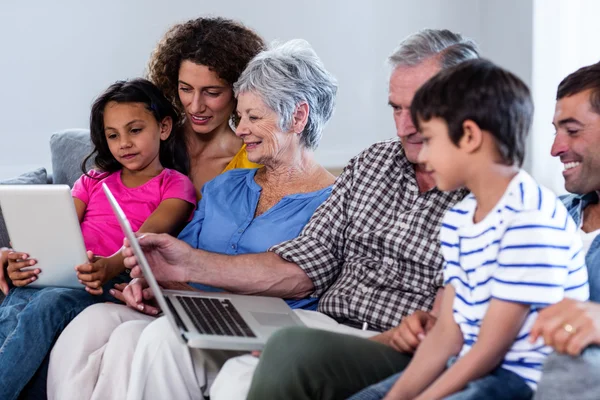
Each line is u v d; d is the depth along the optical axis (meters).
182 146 2.99
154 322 2.21
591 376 1.46
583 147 2.03
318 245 2.44
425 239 2.25
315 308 2.49
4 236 2.94
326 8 4.51
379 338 2.03
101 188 2.90
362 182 2.42
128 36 4.38
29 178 3.21
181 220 2.82
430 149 1.68
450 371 1.61
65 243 2.47
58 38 4.33
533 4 4.16
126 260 2.40
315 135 2.63
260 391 1.79
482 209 1.68
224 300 2.32
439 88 1.65
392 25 4.55
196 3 4.41
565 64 4.07
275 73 2.51
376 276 2.31
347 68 4.55
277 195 2.63
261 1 4.46
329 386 1.79
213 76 2.81
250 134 2.55
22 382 2.38
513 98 1.63
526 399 1.60
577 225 2.13
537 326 1.52
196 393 2.21
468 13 4.55
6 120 4.32
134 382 2.14
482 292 1.66
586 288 1.71
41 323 2.41
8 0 4.25
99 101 2.86
